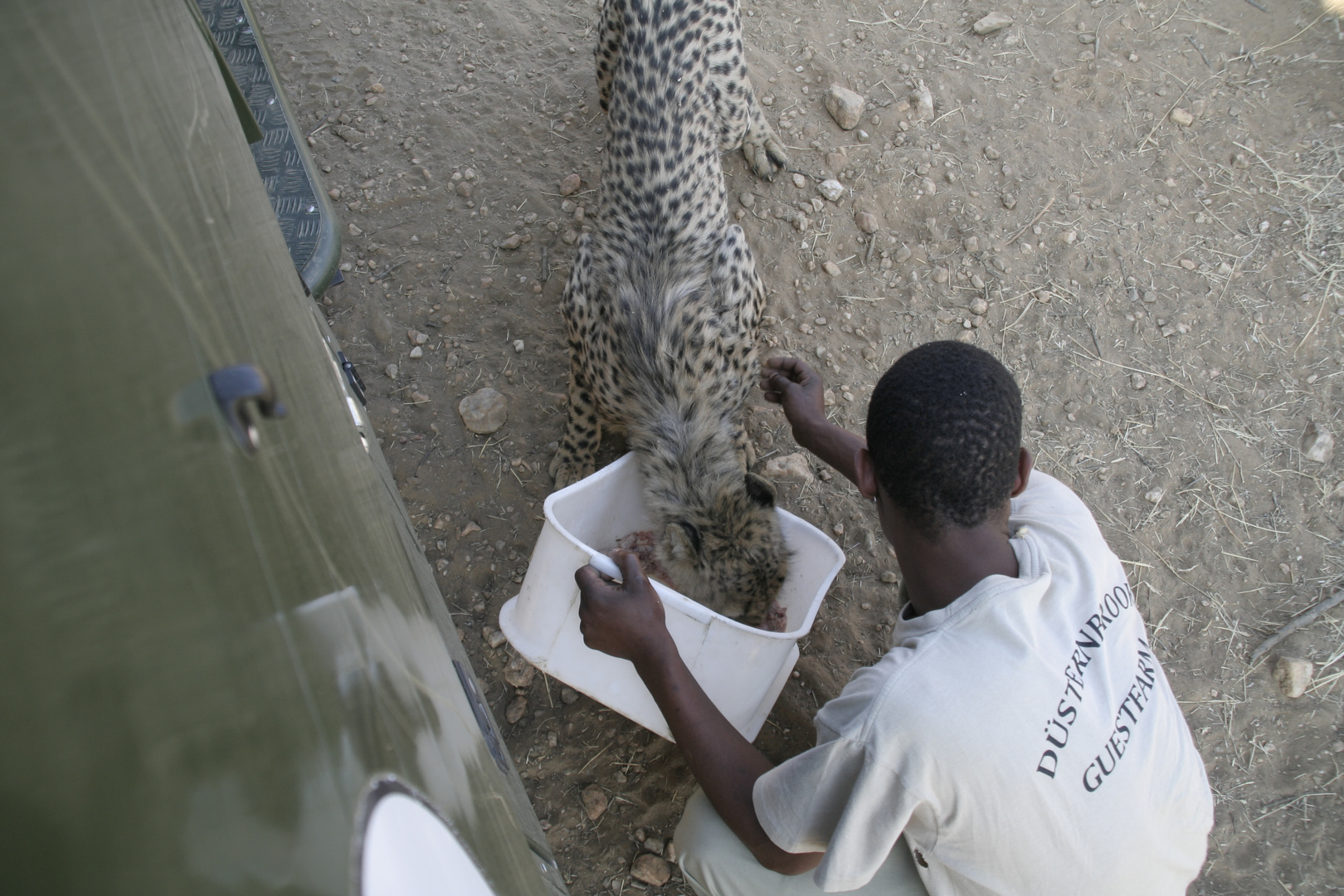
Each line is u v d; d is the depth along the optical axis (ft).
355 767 2.49
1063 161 12.87
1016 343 11.83
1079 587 5.81
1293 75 13.51
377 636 3.35
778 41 13.83
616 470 9.43
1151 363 11.76
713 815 7.25
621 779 9.32
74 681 1.80
